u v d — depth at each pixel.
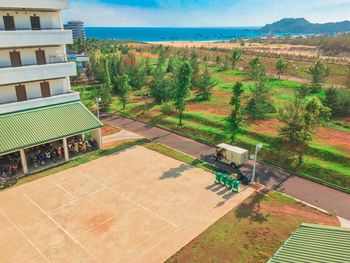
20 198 28.36
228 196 28.45
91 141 39.16
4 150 30.19
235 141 40.19
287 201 27.69
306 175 32.22
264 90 50.41
